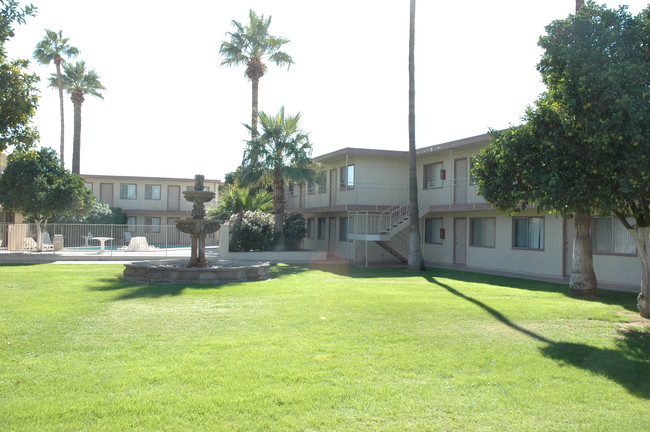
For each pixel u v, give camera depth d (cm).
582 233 1349
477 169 1032
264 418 479
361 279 1688
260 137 2569
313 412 496
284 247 2744
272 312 1006
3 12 938
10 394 530
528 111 933
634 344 789
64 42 3834
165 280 1473
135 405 500
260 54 3256
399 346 751
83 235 2883
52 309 1002
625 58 841
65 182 2597
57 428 448
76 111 3925
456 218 2427
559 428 472
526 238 2041
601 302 1214
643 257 1016
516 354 719
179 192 4366
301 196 3391
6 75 947
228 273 1512
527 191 930
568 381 607
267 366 636
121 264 2156
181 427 455
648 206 929
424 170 2578
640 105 762
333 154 2619
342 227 2852
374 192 2620
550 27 906
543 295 1335
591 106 805
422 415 495
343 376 605
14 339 758
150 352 698
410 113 2088
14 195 2452
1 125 970
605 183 821
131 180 4238
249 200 2989
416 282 1612
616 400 547
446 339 801
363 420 480
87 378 582
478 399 541
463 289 1431
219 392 542
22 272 1723
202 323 896
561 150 884
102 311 996
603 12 859
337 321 923
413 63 2078
